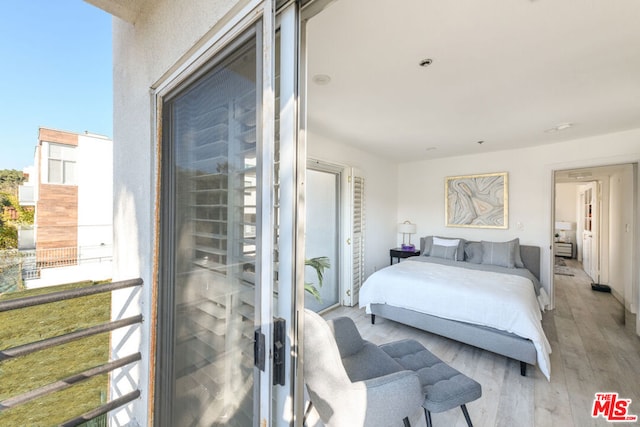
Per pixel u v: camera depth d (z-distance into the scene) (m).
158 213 1.40
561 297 4.40
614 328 3.18
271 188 0.71
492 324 2.41
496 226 4.39
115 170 1.98
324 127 3.25
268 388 0.72
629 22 1.47
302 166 0.75
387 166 5.12
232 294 0.91
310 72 2.01
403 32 1.57
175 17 1.18
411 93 2.35
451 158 4.88
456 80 2.12
